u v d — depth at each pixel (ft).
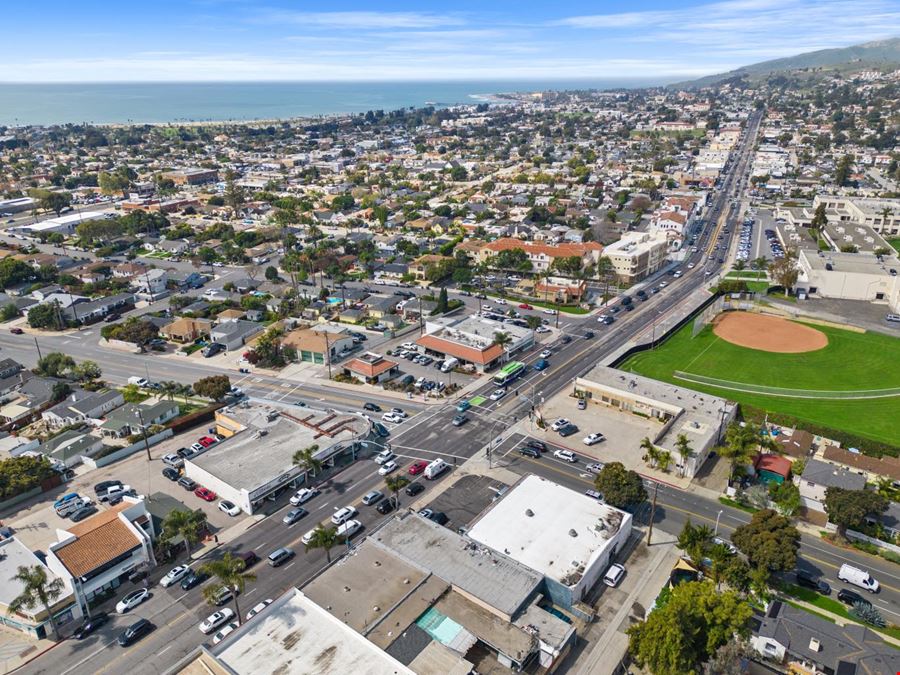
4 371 547.08
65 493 391.65
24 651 273.95
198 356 599.16
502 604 274.98
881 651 250.78
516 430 456.45
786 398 507.30
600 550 311.68
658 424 463.42
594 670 261.44
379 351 597.93
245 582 311.88
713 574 302.66
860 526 343.26
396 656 247.91
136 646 275.39
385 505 366.02
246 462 396.57
